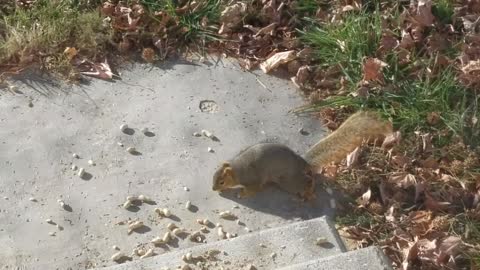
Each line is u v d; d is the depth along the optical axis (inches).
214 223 307.7
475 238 295.9
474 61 352.2
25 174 325.4
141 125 345.4
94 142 338.3
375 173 319.9
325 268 261.4
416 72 353.4
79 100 355.9
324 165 320.2
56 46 374.9
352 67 359.3
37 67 368.8
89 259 296.4
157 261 279.4
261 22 389.4
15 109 351.3
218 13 388.5
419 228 298.8
